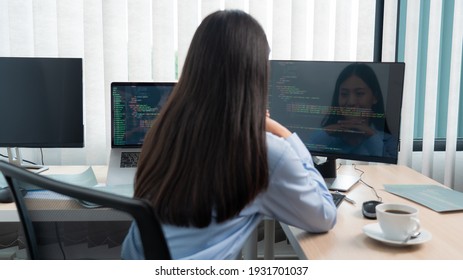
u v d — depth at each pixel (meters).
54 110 1.84
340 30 2.41
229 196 0.99
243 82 1.00
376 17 2.48
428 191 1.67
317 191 1.23
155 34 2.34
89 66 2.31
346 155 1.73
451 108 2.54
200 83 0.99
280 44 2.40
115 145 1.89
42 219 0.93
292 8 2.38
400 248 1.20
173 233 1.06
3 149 2.32
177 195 0.98
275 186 1.14
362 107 1.68
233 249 1.10
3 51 2.27
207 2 2.34
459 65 2.51
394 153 1.65
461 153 2.69
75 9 2.28
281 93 1.81
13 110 1.82
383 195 1.66
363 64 1.67
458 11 2.48
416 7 2.43
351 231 1.31
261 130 1.02
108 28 2.29
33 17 2.25
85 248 0.94
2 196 1.55
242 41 1.00
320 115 1.76
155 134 1.02
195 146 0.97
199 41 1.02
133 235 0.93
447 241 1.24
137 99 1.89
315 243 1.23
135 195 1.05
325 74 1.73
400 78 1.61
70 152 2.37
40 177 0.81
